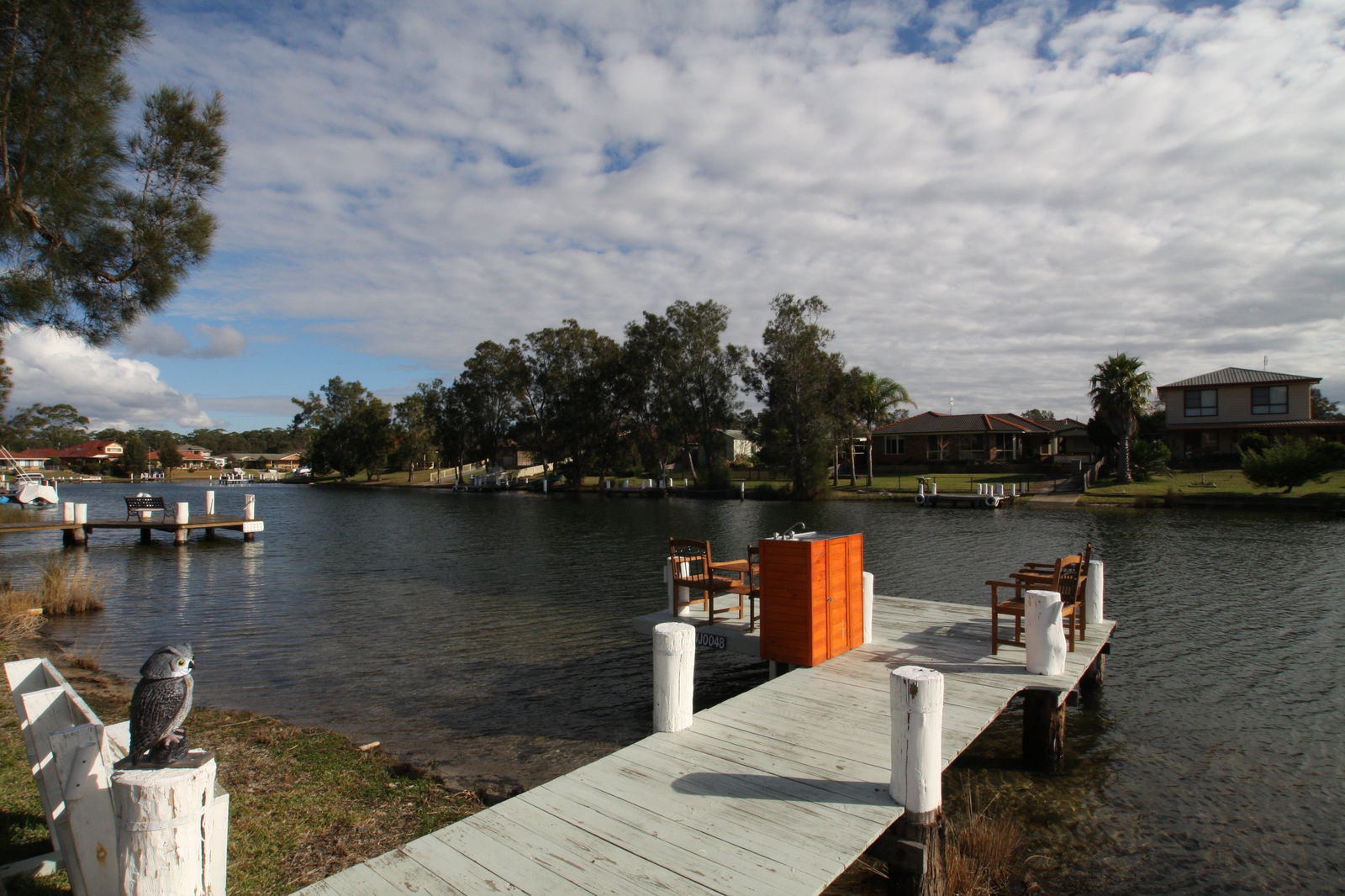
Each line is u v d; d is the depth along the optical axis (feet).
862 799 15.29
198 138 35.01
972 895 15.72
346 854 15.88
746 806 15.03
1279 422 151.12
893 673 15.14
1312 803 20.65
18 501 147.13
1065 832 19.21
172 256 35.42
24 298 31.12
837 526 100.68
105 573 63.87
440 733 25.44
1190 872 17.37
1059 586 26.55
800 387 155.43
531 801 15.34
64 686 14.47
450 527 109.29
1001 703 21.16
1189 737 25.35
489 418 245.65
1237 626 40.45
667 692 19.12
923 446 195.11
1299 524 90.17
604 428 215.31
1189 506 113.91
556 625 42.57
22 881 13.46
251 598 51.67
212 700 29.12
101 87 32.42
